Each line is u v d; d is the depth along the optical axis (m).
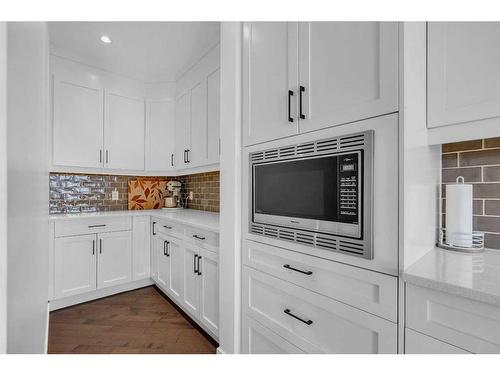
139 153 3.21
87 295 2.71
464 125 0.89
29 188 0.40
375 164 0.93
